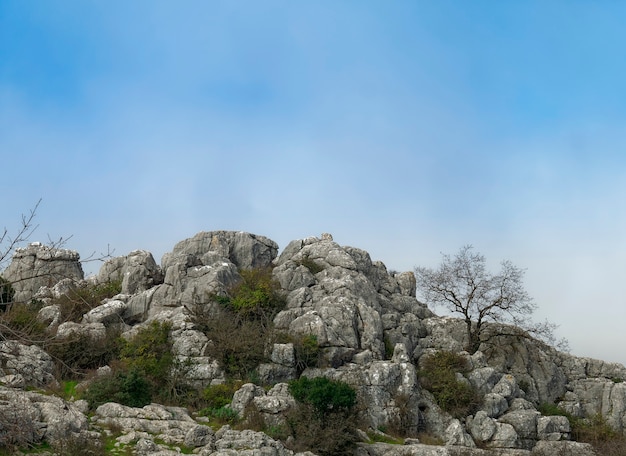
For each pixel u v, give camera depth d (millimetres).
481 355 53719
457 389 48656
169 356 46719
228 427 37562
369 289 57000
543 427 47469
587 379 58156
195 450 34000
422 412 47938
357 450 39906
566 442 46406
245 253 62656
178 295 54219
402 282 64500
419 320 58625
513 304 59156
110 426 34844
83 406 37094
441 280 60625
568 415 53375
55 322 50500
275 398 41781
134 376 40375
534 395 55750
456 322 59719
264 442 35500
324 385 40656
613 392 55688
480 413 47156
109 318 52594
